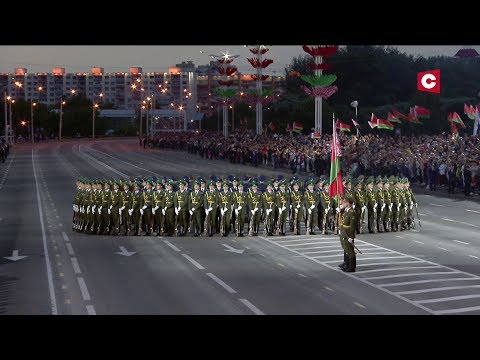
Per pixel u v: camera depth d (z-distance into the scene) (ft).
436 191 191.93
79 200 126.41
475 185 181.16
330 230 124.98
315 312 66.90
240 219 120.16
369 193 122.62
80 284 81.35
